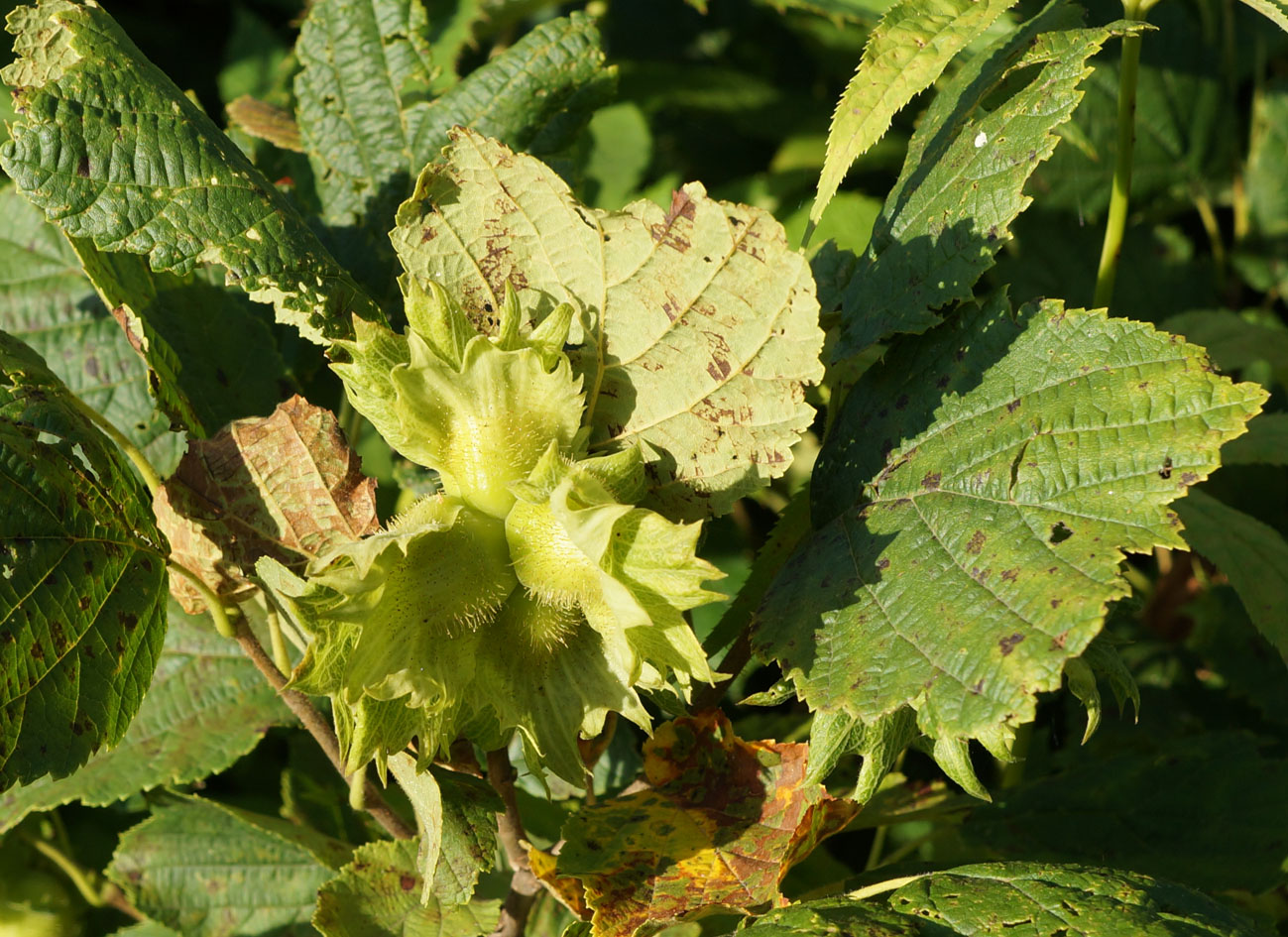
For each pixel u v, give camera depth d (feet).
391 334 1.68
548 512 1.65
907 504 1.72
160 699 1.96
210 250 1.71
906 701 1.64
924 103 2.55
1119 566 1.64
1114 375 1.69
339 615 1.61
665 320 1.70
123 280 1.84
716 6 3.26
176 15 3.33
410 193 1.93
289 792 2.04
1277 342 2.16
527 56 1.95
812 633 1.69
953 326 1.75
